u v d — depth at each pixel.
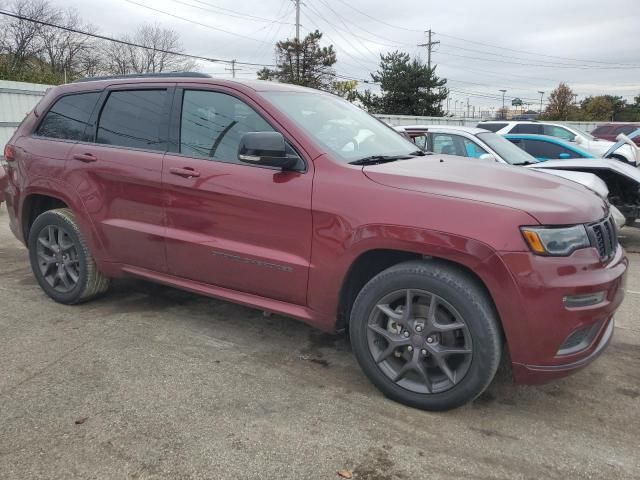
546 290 2.65
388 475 2.51
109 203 4.08
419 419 2.97
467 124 26.83
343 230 3.07
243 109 3.59
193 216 3.66
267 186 3.34
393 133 4.32
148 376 3.38
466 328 2.82
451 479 2.50
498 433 2.86
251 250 3.43
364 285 3.32
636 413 3.08
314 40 41.94
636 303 5.00
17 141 4.71
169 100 3.92
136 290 5.00
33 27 41.81
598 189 5.68
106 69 52.53
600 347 2.98
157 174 3.79
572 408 3.13
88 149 4.20
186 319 4.33
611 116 63.56
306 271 3.24
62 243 4.48
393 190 2.99
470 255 2.72
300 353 3.77
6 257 6.15
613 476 2.53
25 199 4.63
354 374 3.47
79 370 3.44
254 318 4.38
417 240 2.84
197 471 2.51
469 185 2.95
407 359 3.05
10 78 26.42
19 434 2.76
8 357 3.60
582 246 2.76
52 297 4.62
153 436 2.76
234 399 3.13
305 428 2.86
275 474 2.50
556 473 2.55
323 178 3.20
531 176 3.35
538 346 2.72
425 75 43.47
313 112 3.75
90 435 2.76
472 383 2.85
